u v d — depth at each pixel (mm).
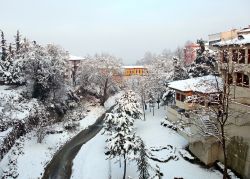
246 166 29000
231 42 31797
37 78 55188
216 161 33094
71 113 60344
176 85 45625
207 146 32500
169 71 68500
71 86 69500
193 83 42844
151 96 60219
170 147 38406
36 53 55719
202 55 55094
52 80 56875
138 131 45938
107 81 72250
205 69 51875
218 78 39625
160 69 73188
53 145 45156
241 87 32000
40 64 55094
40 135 44094
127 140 31797
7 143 38469
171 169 32750
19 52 64500
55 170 37188
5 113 44406
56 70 57312
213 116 30250
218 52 34344
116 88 88250
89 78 74500
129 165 35594
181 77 60750
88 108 67062
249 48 30312
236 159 30516
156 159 35094
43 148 43062
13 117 44906
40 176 35562
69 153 42688
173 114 47281
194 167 33094
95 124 58031
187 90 41156
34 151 41250
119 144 31781
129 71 122250
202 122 31594
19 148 40562
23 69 56531
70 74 73000
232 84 32906
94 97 75875
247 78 31328
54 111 55906
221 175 30938
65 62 63375
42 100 56469
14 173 34531
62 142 47031
